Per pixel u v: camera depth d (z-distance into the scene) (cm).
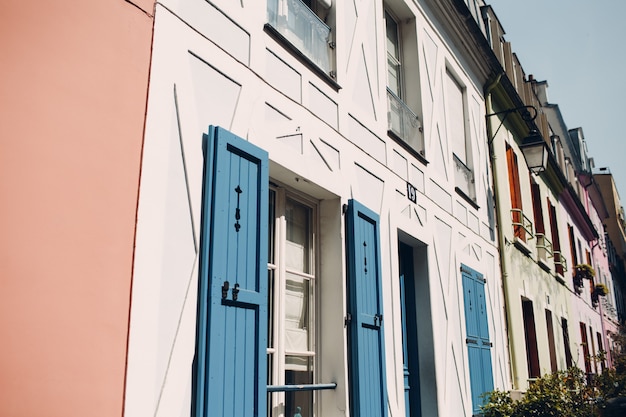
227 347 329
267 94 421
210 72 369
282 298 437
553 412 668
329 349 467
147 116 315
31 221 249
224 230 344
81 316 262
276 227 449
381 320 513
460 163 841
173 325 308
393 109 662
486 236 894
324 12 557
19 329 237
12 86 251
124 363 278
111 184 288
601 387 1041
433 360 631
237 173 363
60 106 269
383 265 554
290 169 431
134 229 296
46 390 243
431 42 780
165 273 309
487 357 797
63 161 266
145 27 324
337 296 475
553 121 2259
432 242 678
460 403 675
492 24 1182
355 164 534
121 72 304
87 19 290
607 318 2512
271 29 432
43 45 266
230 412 322
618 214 3412
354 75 561
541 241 1264
